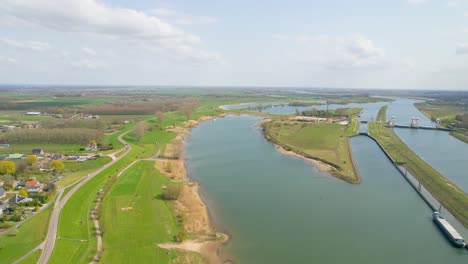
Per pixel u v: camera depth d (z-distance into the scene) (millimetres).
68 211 104875
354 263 82625
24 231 91312
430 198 127438
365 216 110375
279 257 84562
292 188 136500
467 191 135750
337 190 135000
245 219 106438
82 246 84562
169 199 119250
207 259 82750
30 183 123312
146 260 79875
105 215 103438
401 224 105062
